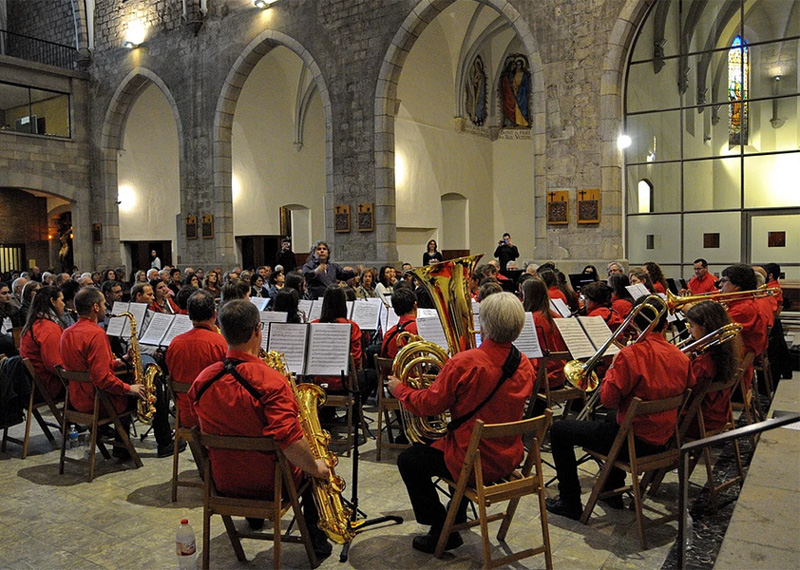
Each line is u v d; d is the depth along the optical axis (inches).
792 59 534.9
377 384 237.1
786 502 138.4
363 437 237.0
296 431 125.5
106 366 197.6
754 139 547.2
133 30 806.5
